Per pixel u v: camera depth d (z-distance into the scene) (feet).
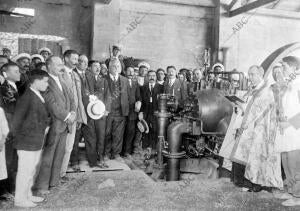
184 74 27.94
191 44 41.50
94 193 14.65
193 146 20.44
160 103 20.34
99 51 35.55
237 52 42.06
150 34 39.73
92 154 19.88
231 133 16.56
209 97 18.74
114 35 35.88
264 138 14.83
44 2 35.58
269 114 14.79
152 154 22.79
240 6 40.91
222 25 40.96
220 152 16.88
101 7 35.32
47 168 14.37
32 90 12.59
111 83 21.63
